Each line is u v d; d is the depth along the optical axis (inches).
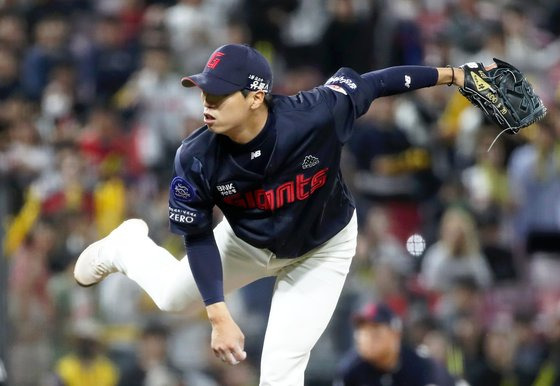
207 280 668.1
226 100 637.9
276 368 710.5
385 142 1565.0
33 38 1804.9
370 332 962.1
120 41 1788.9
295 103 663.8
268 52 1813.5
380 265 1343.5
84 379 1205.1
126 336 1240.2
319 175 674.2
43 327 1218.0
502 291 1332.4
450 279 1378.0
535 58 1847.9
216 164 659.4
